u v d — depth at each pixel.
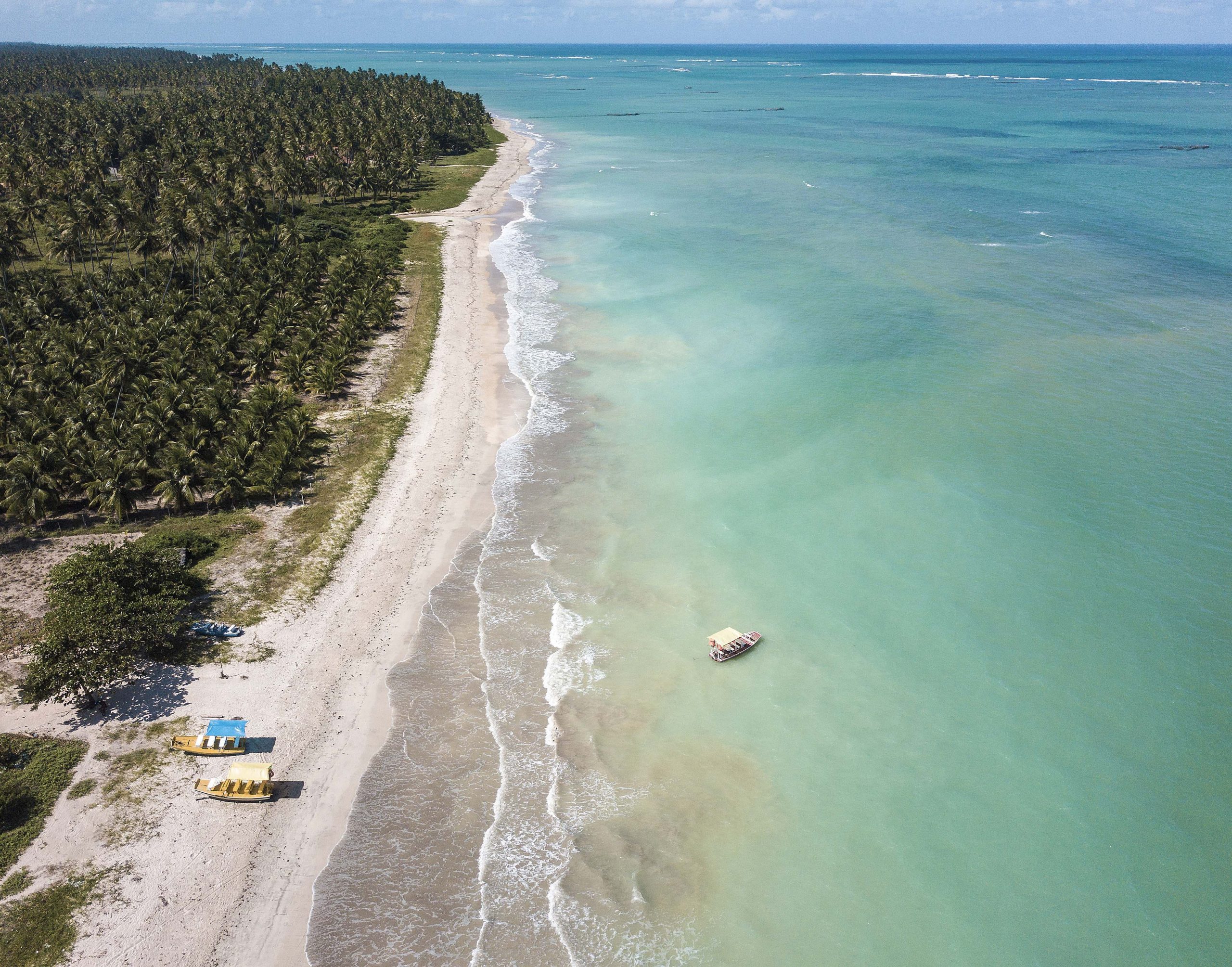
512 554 61.47
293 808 42.06
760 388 86.06
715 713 48.09
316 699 48.34
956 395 82.69
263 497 67.19
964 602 55.91
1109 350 91.62
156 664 50.06
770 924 37.25
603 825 41.66
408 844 40.47
